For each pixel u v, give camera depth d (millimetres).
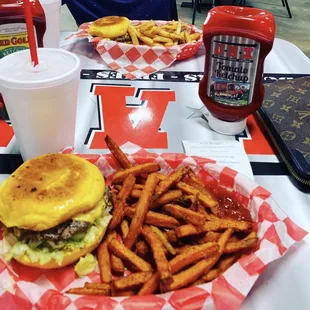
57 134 892
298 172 863
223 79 1000
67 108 879
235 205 784
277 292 630
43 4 1262
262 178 907
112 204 756
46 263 652
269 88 1193
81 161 755
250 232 701
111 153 849
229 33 946
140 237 709
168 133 1071
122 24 1526
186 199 747
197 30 1651
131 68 1429
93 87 1298
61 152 879
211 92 1029
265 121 1051
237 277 591
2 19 1015
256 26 925
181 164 842
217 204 744
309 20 4809
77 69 866
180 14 4887
